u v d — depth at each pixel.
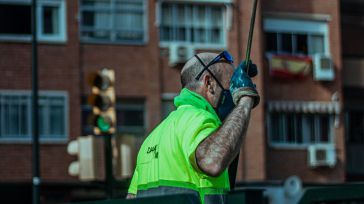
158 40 39.44
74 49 38.22
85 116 38.19
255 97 4.71
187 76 5.08
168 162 4.69
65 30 38.22
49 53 37.91
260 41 40.44
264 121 40.50
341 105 42.72
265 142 40.94
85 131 38.09
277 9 42.00
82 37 38.53
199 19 40.31
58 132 37.72
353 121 44.44
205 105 4.99
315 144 42.12
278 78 41.72
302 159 41.94
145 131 38.75
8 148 37.06
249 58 4.89
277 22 42.00
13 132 37.25
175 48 39.16
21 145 37.22
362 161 44.38
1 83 37.31
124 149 22.05
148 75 39.06
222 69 5.07
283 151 41.62
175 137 4.67
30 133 37.41
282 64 41.62
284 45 42.06
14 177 37.03
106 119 19.89
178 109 4.93
